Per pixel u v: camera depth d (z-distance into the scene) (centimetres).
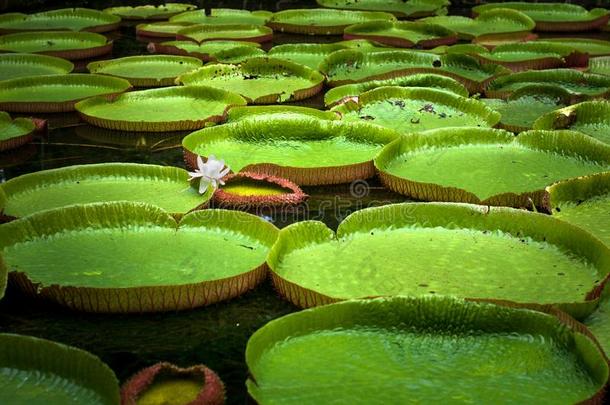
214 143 461
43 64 650
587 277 317
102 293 296
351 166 422
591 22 808
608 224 363
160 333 293
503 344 271
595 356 251
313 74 607
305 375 255
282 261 327
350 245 343
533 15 862
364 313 280
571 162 439
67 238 343
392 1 939
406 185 405
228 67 619
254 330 296
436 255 335
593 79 590
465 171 428
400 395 245
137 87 602
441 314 279
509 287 309
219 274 316
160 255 330
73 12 823
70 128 517
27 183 391
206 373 253
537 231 347
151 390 249
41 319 300
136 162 460
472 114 522
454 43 746
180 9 890
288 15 845
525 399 244
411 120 514
